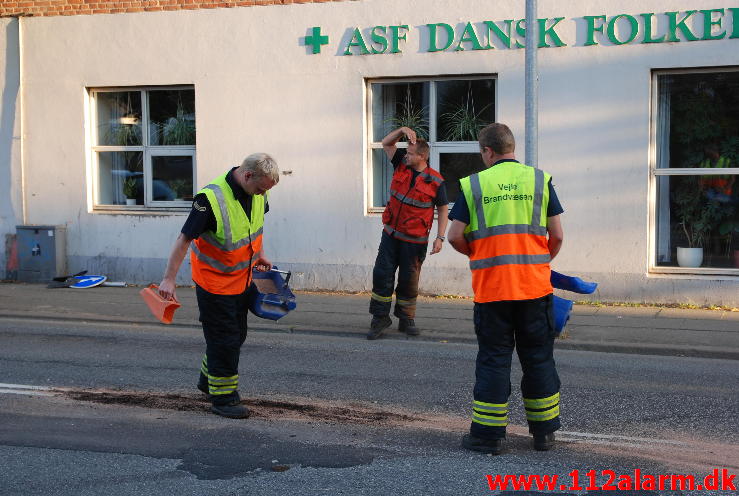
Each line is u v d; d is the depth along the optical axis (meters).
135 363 8.09
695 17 10.57
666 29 10.68
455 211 5.45
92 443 5.73
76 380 7.42
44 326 10.08
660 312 10.56
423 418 6.38
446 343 9.22
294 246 12.34
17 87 13.29
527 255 5.36
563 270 11.28
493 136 5.52
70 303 11.38
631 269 11.02
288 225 12.34
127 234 13.07
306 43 12.07
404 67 11.72
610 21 10.85
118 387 7.20
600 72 10.95
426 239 9.31
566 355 8.66
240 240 6.07
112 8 12.84
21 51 13.23
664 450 5.67
